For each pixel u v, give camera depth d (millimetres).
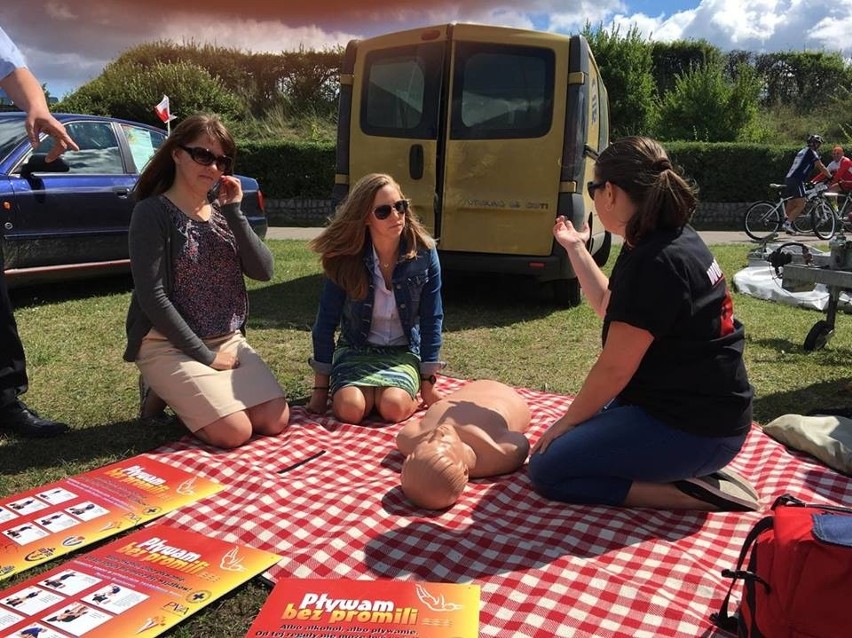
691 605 2148
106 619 2057
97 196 6605
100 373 4531
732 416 2539
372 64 6465
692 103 23031
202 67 22656
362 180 3566
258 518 2666
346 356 3805
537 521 2666
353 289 3658
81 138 6754
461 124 6207
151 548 2436
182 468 3094
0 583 2277
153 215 3264
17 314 6070
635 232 2480
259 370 3533
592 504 2775
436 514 2732
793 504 2059
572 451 2686
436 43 6211
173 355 3340
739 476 2910
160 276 3285
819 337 5371
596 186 2553
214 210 3541
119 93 20484
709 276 2469
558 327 6070
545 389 4438
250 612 2158
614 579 2264
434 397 3871
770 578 1851
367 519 2637
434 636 1988
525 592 2209
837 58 29734
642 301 2398
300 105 23031
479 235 6289
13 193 5992
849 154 18734
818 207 13875
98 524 2613
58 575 2273
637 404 2627
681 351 2484
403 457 3266
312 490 2910
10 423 3467
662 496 2717
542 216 6133
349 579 2275
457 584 2211
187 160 3289
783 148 18359
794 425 3412
